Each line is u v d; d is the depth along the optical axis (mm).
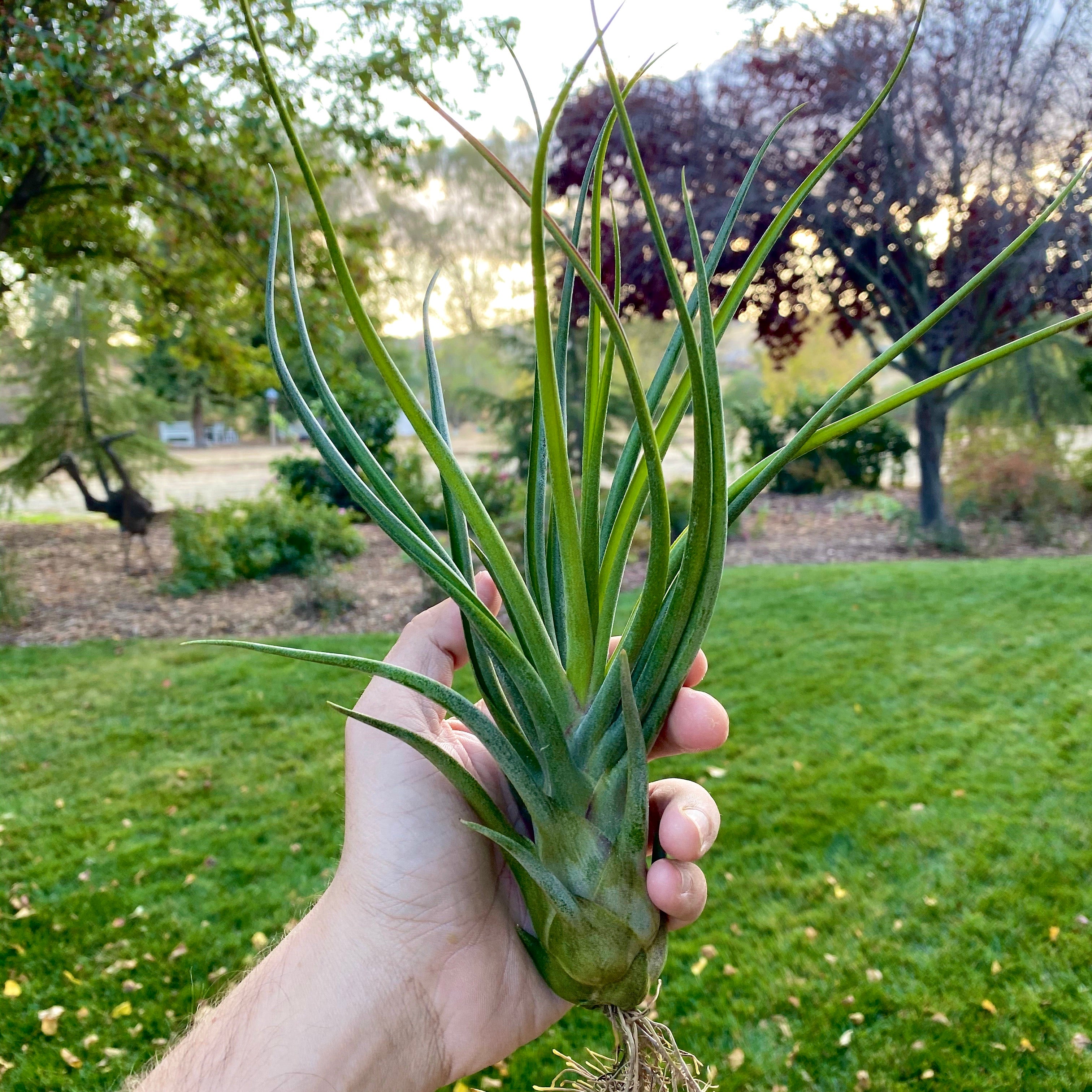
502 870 1095
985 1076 2072
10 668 5711
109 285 9000
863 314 8297
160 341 11078
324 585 7188
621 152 7090
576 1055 2184
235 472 19062
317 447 751
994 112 7039
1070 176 6820
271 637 6438
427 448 703
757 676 4660
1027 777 3393
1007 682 4359
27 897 2957
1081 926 2533
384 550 9609
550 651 755
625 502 827
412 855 997
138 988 2506
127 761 4121
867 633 5285
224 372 8867
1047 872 2783
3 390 12328
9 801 3744
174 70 6039
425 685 700
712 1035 2242
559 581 873
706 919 2689
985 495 8414
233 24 6008
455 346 16375
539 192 510
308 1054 881
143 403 11727
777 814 3240
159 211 6691
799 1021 2271
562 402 767
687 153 7000
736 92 7234
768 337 8336
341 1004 922
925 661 4742
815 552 8320
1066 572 6418
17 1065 2250
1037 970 2379
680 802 862
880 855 2949
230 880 3059
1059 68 6723
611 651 1131
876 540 8641
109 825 3500
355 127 6730
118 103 5633
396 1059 933
